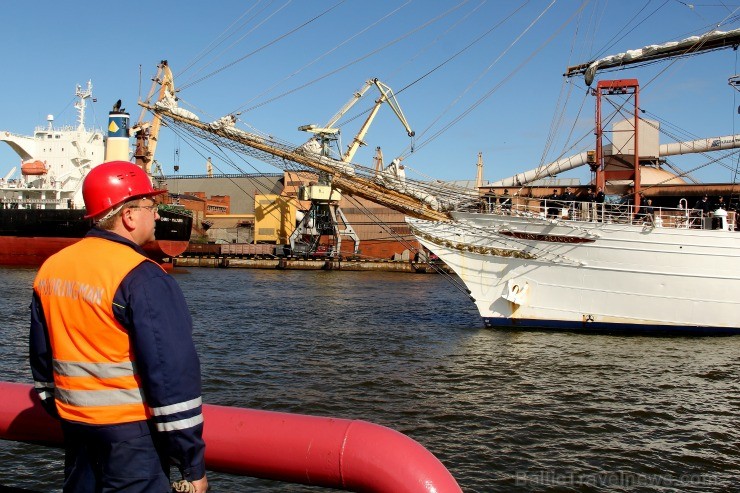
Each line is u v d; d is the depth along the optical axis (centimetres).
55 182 7362
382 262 8006
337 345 2317
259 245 9144
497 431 1305
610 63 3038
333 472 301
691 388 1677
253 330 2684
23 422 362
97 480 302
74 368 293
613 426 1348
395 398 1559
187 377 291
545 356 2077
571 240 2422
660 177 3384
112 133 6762
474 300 2600
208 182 13500
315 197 8275
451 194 2719
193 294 4372
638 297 2388
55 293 299
